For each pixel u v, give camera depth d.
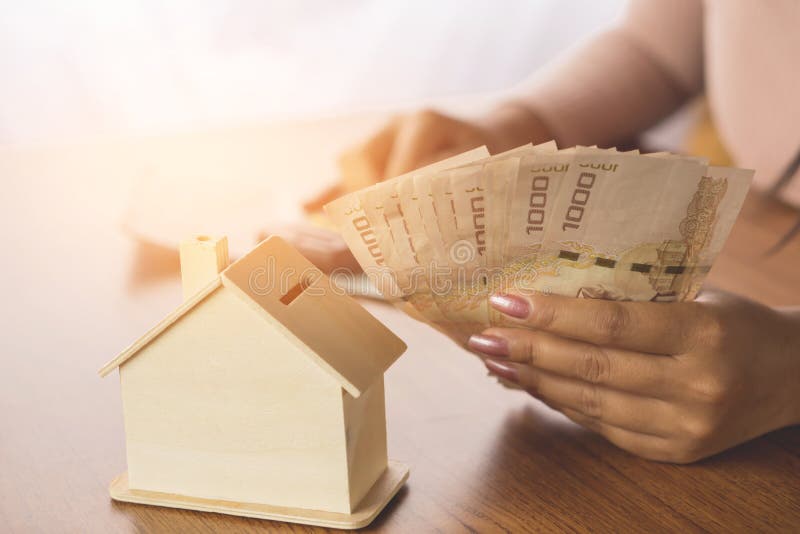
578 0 3.11
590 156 0.60
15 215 1.30
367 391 0.57
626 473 0.62
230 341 0.54
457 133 1.34
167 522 0.56
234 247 1.04
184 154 1.52
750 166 1.63
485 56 3.13
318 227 1.10
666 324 0.61
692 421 0.62
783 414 0.68
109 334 0.89
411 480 0.61
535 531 0.55
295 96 2.98
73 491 0.60
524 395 0.75
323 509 0.56
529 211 0.62
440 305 0.67
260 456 0.56
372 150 1.32
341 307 0.59
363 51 3.00
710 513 0.57
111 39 2.71
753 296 1.00
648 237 0.61
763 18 1.53
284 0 2.85
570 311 0.61
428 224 0.63
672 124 1.77
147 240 1.15
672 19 1.56
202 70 2.86
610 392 0.64
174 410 0.57
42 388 0.77
